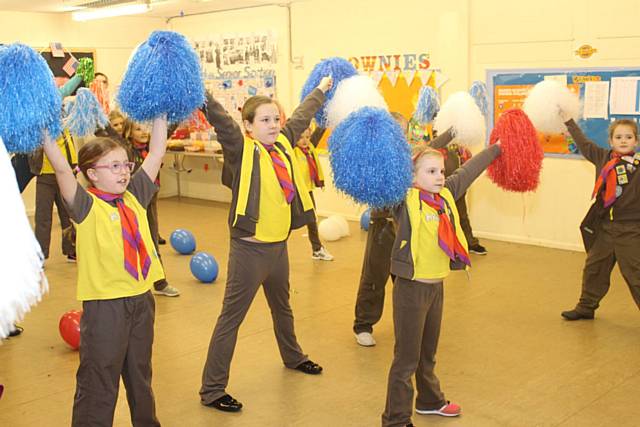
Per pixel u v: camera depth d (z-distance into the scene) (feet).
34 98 5.81
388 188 8.33
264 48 28.07
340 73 10.87
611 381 10.99
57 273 18.85
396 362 8.98
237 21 28.96
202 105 8.52
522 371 11.45
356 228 24.29
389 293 16.24
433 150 9.07
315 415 10.03
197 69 8.04
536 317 14.24
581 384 10.89
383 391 10.82
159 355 12.55
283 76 27.63
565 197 20.16
